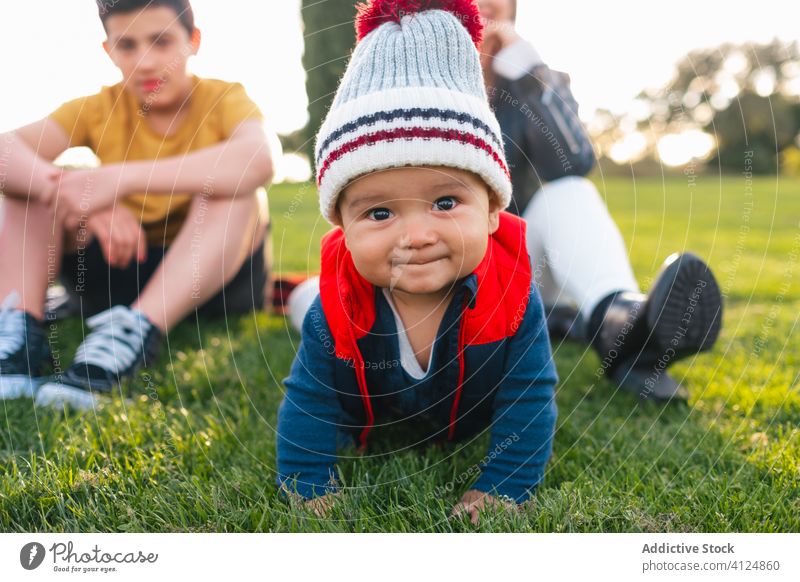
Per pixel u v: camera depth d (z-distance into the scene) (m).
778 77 14.09
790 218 6.42
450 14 1.11
